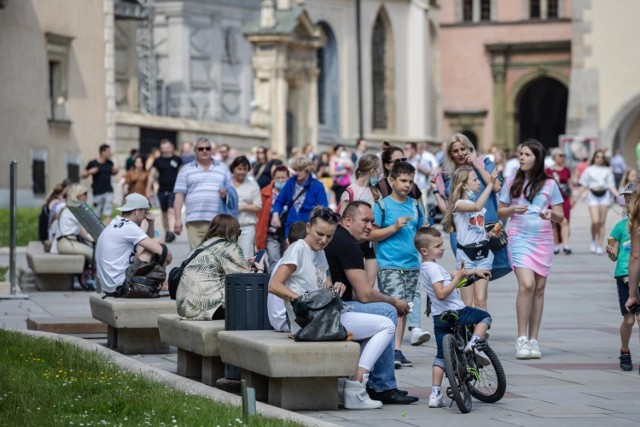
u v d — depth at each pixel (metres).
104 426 18.44
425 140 126.44
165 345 27.02
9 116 73.25
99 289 35.38
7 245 53.34
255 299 22.11
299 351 20.27
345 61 117.94
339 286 21.53
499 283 42.00
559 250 53.66
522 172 26.72
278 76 101.75
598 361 26.27
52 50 77.12
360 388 21.22
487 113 134.62
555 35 132.88
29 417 19.02
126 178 60.59
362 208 22.62
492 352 21.75
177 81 105.31
